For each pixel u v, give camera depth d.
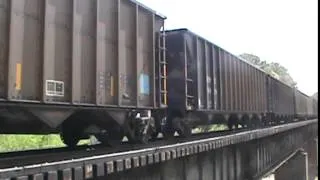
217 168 17.00
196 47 18.44
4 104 8.11
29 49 8.58
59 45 9.41
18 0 8.31
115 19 11.65
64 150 11.59
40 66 8.84
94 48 10.65
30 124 9.30
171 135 16.94
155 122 15.28
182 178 13.34
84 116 11.12
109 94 11.27
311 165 61.44
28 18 8.55
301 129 52.19
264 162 27.33
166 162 12.20
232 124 25.72
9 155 10.41
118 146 12.34
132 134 12.82
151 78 13.79
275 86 40.31
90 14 10.55
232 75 24.30
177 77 17.30
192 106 17.78
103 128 12.27
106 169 8.65
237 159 20.12
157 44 14.56
